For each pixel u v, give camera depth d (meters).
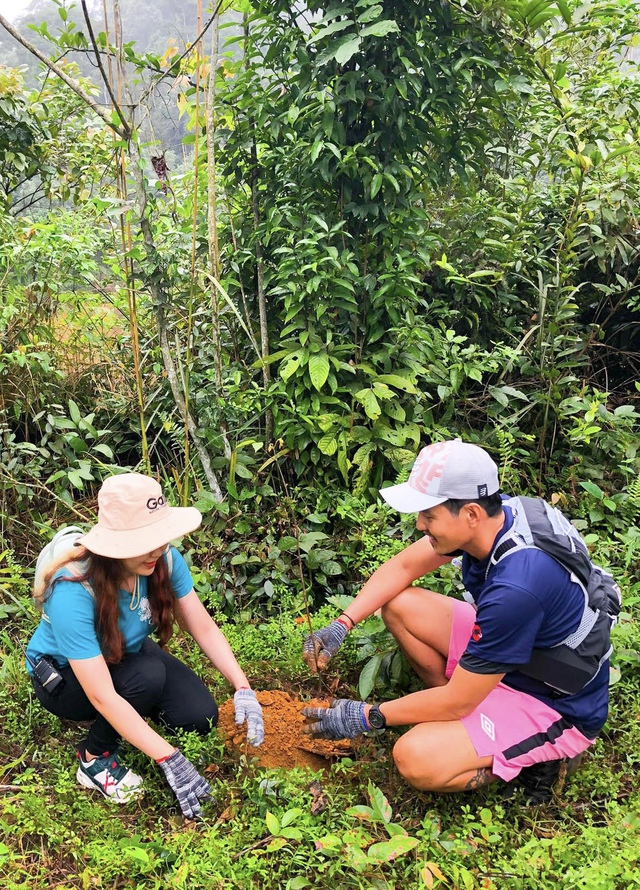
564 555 2.03
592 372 4.68
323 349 3.37
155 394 3.67
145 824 2.22
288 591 3.17
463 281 3.82
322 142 3.24
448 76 3.48
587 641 2.09
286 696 2.74
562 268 3.99
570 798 2.29
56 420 3.53
